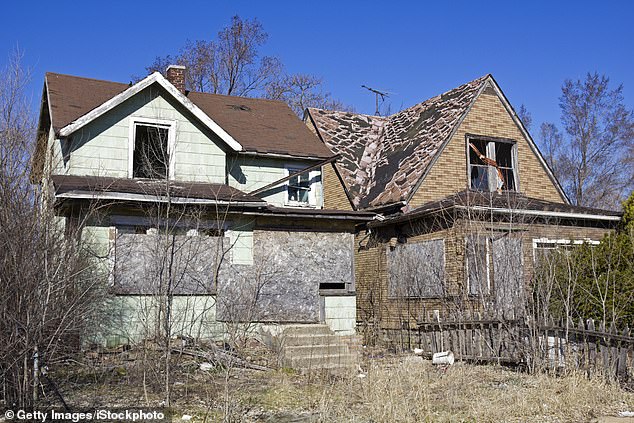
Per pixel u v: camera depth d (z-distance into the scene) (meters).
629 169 38.50
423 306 17.31
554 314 12.94
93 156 15.55
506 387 10.57
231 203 14.56
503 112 21.80
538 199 21.14
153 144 16.70
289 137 19.89
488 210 16.34
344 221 17.08
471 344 13.59
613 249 13.06
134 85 15.88
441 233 17.69
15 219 8.73
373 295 20.22
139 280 13.79
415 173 19.84
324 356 13.00
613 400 9.55
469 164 20.61
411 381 10.51
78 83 18.72
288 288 15.96
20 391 8.30
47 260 8.70
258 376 11.64
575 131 40.25
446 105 22.70
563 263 13.52
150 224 14.30
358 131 25.92
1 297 8.22
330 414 8.73
